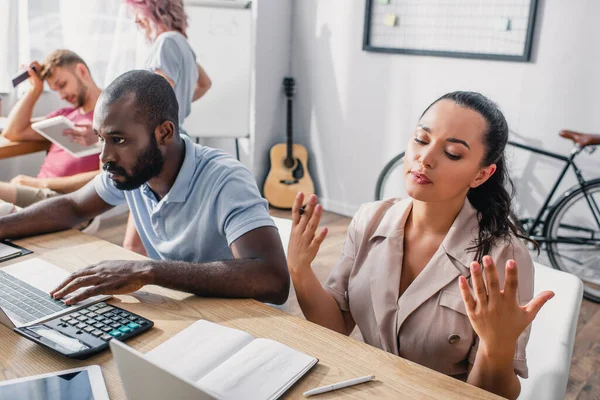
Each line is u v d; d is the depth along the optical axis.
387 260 1.17
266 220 1.26
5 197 2.34
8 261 1.30
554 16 2.88
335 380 0.90
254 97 3.80
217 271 1.16
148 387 0.70
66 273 1.24
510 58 3.02
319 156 3.98
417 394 0.87
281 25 3.84
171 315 1.09
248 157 3.93
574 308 1.19
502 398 0.87
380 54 3.52
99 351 0.96
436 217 1.14
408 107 3.47
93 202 1.51
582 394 2.04
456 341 1.08
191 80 2.48
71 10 2.95
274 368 0.90
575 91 2.89
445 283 1.09
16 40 2.85
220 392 0.84
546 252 3.06
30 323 1.02
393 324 1.15
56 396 0.84
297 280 1.19
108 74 3.14
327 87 3.83
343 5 3.62
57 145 2.46
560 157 2.90
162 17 2.41
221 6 3.51
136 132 1.18
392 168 3.45
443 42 3.26
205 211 1.32
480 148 1.03
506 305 0.86
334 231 3.57
